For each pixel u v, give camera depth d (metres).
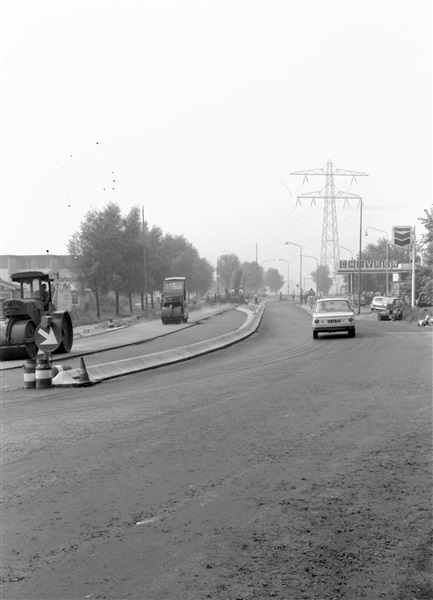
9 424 11.59
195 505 6.49
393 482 7.12
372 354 23.19
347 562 5.00
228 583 4.65
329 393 14.07
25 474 7.96
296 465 7.98
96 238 66.12
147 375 19.36
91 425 11.20
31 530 5.89
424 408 11.79
